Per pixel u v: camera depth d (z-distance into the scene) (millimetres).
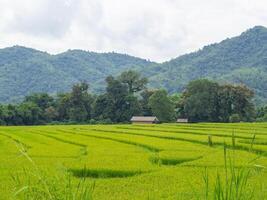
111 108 171750
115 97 171875
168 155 39188
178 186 23188
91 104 174125
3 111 154250
